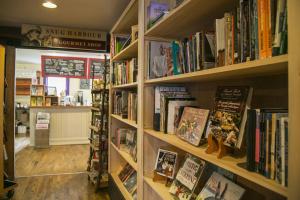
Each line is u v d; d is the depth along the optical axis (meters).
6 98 3.68
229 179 1.18
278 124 0.75
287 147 0.71
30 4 2.94
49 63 6.10
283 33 0.72
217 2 1.17
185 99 1.68
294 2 0.63
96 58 6.41
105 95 3.33
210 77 1.28
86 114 6.66
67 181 3.69
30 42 3.78
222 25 1.06
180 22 1.51
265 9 0.80
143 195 1.85
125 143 2.75
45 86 6.73
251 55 0.86
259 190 1.18
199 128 1.30
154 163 1.89
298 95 0.62
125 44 2.58
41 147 6.07
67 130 6.51
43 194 3.18
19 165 4.52
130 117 2.37
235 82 1.41
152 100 1.89
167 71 1.64
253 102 1.25
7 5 2.97
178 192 1.43
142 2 1.86
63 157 5.14
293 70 0.63
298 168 0.62
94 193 3.24
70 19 3.51
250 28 0.87
